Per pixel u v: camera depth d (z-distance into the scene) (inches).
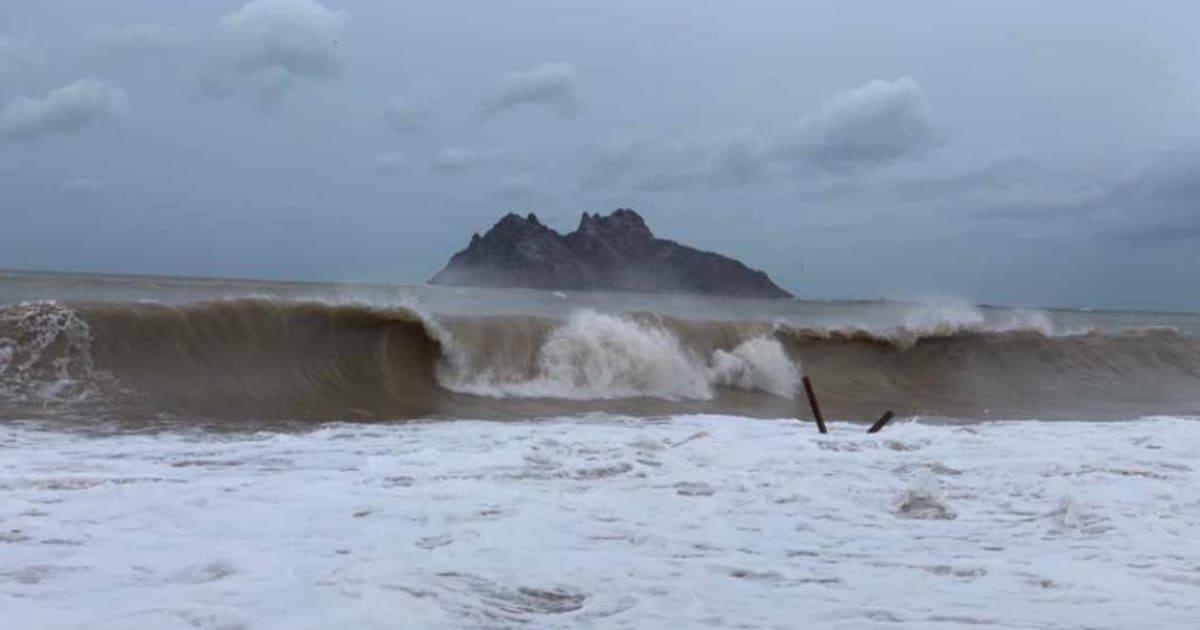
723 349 804.6
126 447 432.5
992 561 242.1
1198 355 957.8
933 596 211.5
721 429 523.2
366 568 219.6
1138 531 278.4
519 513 289.1
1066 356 931.3
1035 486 348.2
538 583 215.0
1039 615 198.4
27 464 375.6
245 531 261.4
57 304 623.8
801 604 203.8
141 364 615.5
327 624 181.2
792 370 821.2
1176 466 394.3
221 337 655.1
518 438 474.9
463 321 727.1
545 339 743.7
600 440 449.7
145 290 1294.3
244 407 603.5
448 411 636.7
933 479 329.4
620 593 208.7
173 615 185.0
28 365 590.6
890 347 892.0
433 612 190.7
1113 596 213.0
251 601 195.9
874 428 513.7
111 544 244.4
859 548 257.0
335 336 685.9
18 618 182.9
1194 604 208.4
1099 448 443.5
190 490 312.7
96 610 189.3
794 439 464.1
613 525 277.6
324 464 385.7
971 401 809.5
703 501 312.5
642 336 765.3
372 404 645.3
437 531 265.9
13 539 247.6
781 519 290.4
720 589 213.9
